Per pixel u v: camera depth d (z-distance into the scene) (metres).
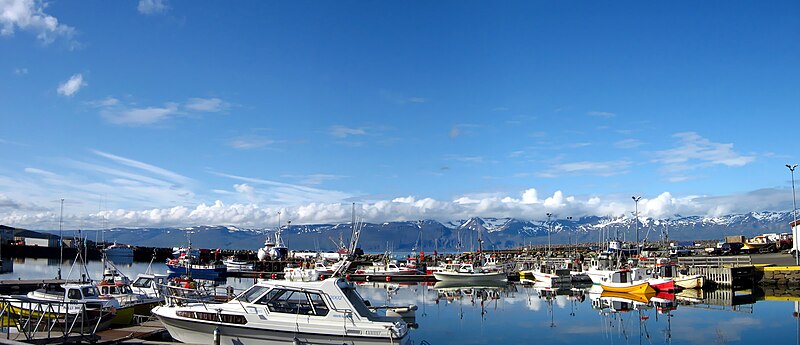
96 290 30.31
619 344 30.80
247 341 23.27
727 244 112.25
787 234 119.94
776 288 60.34
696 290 58.47
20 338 22.42
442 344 30.77
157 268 100.50
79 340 22.73
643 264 74.81
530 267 89.00
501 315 41.28
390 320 23.67
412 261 96.69
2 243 132.12
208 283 56.03
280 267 102.06
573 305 47.38
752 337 32.34
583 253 128.38
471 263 83.06
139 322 29.98
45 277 67.75
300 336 22.95
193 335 23.97
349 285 24.41
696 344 30.67
